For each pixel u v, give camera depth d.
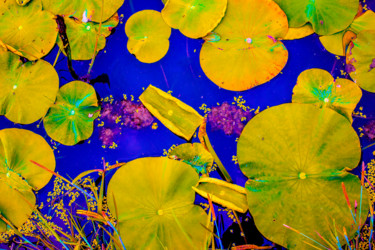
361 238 0.96
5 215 1.01
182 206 0.96
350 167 0.94
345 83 0.98
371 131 0.99
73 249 1.00
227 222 0.99
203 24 0.99
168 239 0.95
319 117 0.95
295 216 0.94
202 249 0.95
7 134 1.01
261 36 0.98
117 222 0.95
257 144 0.96
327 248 0.93
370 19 1.00
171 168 0.98
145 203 0.96
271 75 0.99
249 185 0.96
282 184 0.94
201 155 1.00
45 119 1.01
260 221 0.94
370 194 0.98
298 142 0.95
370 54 0.99
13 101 1.01
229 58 0.99
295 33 1.00
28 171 1.01
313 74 0.99
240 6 0.98
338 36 1.01
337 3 0.98
